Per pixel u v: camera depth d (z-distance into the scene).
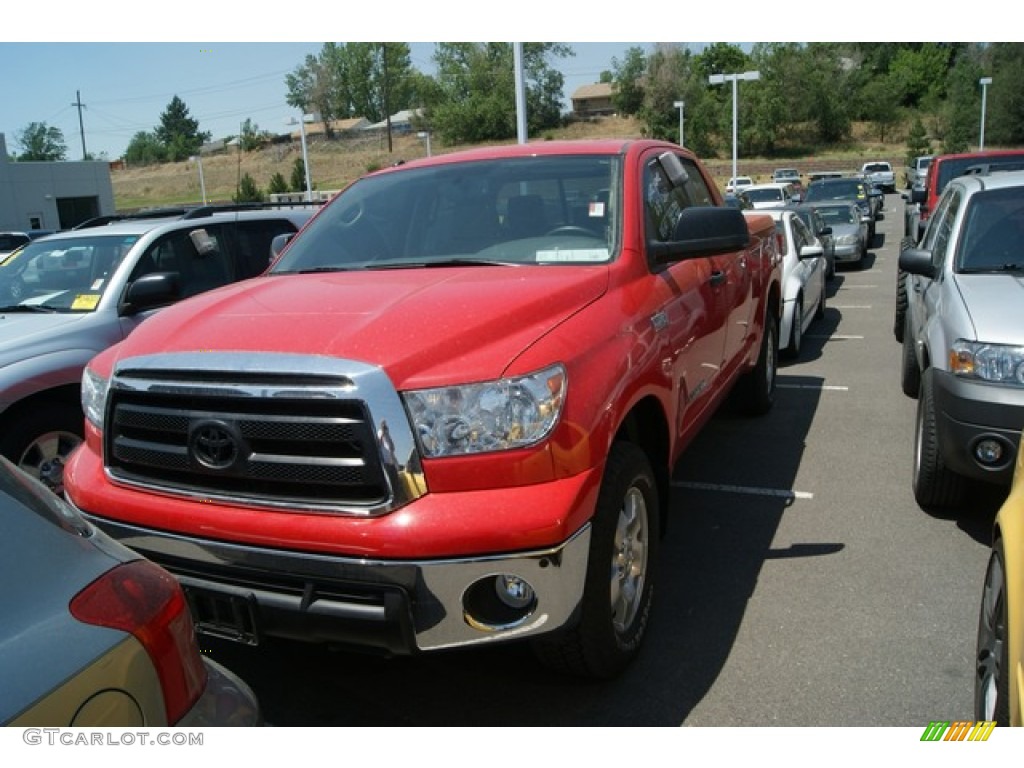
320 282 3.73
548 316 3.17
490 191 4.30
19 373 4.95
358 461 2.73
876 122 94.94
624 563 3.35
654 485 3.57
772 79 89.38
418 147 96.62
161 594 1.93
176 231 6.43
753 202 24.91
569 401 2.88
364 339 2.87
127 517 3.08
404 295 3.30
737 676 3.41
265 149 111.88
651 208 4.24
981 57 86.12
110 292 5.73
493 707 3.29
